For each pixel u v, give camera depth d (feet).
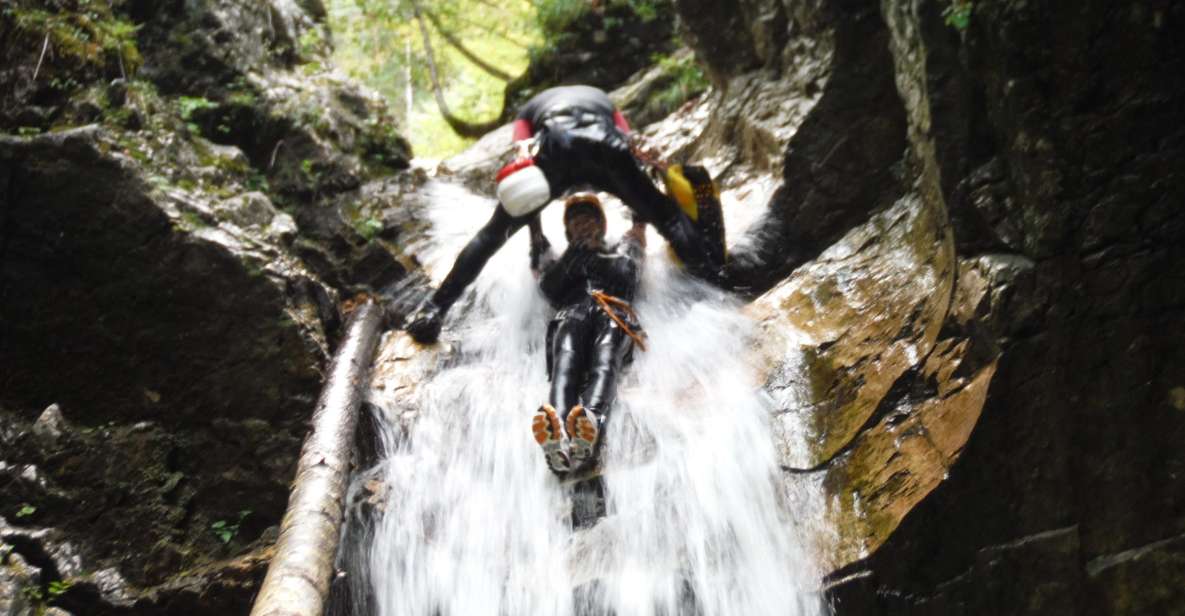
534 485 15.06
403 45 38.73
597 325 16.66
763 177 19.53
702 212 18.28
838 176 18.31
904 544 12.89
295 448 16.10
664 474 14.49
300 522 13.01
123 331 16.38
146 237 16.25
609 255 17.85
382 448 16.21
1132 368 13.38
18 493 15.07
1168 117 12.85
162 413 16.33
